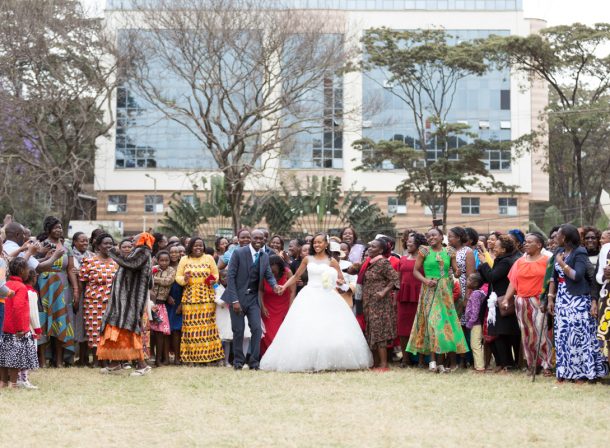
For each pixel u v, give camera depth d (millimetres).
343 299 11828
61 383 10125
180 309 12406
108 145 54531
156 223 53750
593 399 8812
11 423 7578
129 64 32188
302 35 30719
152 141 54562
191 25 30188
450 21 53375
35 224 42656
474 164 38844
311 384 9984
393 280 11531
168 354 12555
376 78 51781
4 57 31312
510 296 10906
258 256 11914
